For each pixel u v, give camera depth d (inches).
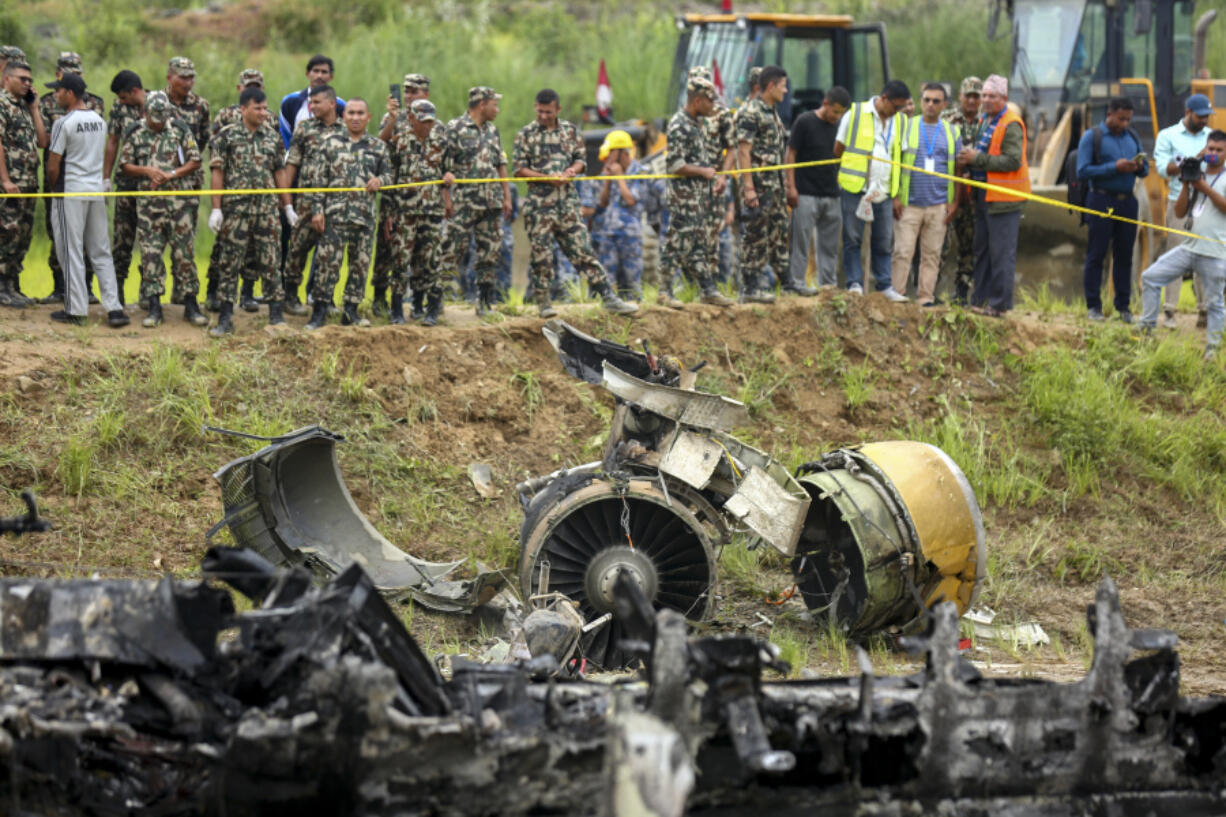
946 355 1807.3
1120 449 1700.3
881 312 1813.5
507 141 3511.3
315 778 634.2
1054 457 1668.3
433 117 1561.3
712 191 1721.2
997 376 1801.2
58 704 631.8
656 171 2137.1
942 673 690.2
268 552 1208.2
